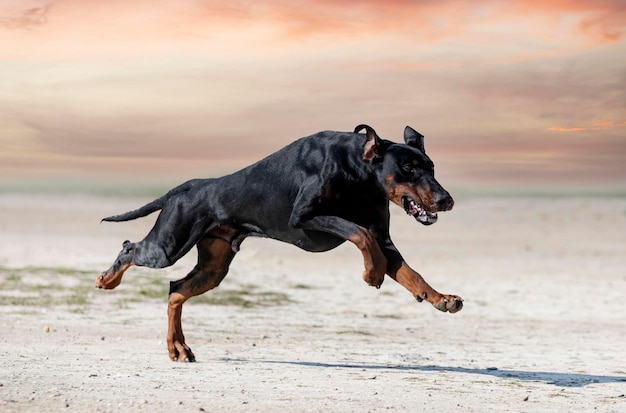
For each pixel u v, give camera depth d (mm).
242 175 11141
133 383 10344
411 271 10258
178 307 12172
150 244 11680
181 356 12102
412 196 10250
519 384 11164
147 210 11883
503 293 22969
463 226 40656
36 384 10086
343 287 23438
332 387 10492
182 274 24125
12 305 18000
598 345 15555
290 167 10742
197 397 9656
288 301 20688
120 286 21453
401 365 12688
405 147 10406
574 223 41250
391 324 17906
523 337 16453
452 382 11156
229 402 9445
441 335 16547
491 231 38969
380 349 14469
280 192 10758
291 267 27500
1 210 45469
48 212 45406
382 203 10617
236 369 11633
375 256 10086
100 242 33531
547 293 23031
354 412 9164
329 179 10344
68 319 16516
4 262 26328
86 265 26078
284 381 10812
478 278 25859
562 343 15758
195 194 11430
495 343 15633
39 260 27203
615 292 23297
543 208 45906
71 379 10461
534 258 30719
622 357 14117
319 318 18359
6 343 13336
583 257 31141
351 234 10141
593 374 12250
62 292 20172
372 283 10234
